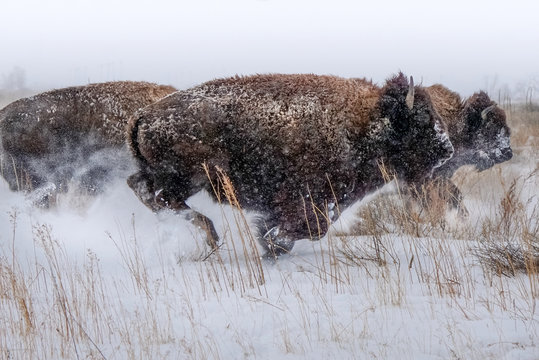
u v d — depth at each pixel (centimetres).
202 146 2636
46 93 3438
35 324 1892
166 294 2177
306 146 2633
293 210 2641
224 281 2216
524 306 1895
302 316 1820
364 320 1841
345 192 2720
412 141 2877
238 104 2644
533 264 2195
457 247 2605
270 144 2630
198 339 1758
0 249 2747
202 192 2833
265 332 1828
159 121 2644
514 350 1591
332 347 1686
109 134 3366
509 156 3919
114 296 2194
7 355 1662
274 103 2641
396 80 2825
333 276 2245
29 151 3397
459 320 1816
